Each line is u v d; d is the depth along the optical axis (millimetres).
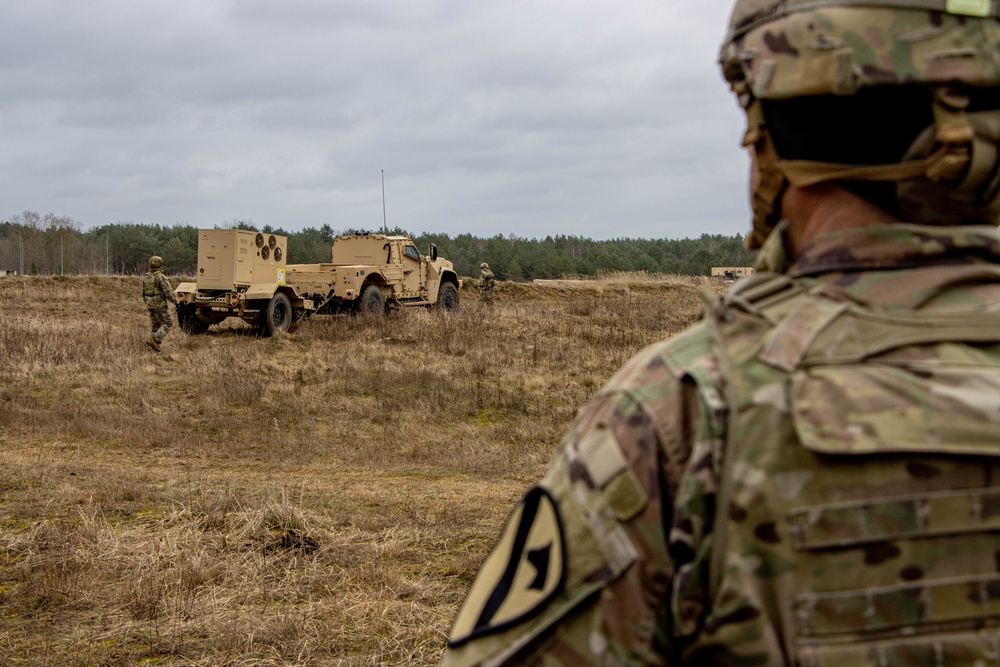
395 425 10812
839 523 843
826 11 946
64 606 4648
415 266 21016
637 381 960
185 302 16578
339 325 17109
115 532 5824
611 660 890
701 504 883
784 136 995
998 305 938
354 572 5234
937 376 877
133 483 7441
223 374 12836
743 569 860
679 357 958
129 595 4699
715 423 895
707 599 885
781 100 980
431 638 4289
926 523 835
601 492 917
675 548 885
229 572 5090
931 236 957
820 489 855
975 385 869
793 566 851
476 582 995
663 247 101188
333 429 10570
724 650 869
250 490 7285
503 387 12656
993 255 978
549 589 908
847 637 834
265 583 5012
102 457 8992
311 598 4797
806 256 989
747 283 1009
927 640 828
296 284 18172
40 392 11789
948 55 913
